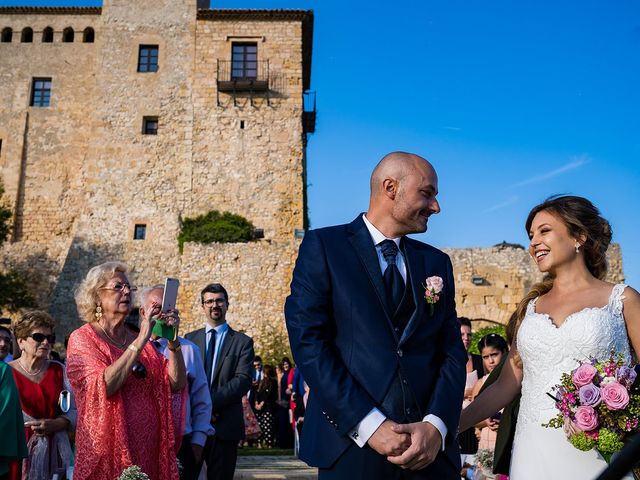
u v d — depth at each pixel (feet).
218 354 21.63
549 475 11.18
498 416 16.76
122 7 100.42
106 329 15.37
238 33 98.43
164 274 87.86
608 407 10.15
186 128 95.14
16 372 18.56
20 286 85.97
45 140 100.94
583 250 12.26
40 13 103.91
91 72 102.73
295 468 29.01
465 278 75.77
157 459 14.55
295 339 10.74
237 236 87.15
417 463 9.83
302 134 96.78
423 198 11.34
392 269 11.30
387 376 10.36
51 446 18.07
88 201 92.27
